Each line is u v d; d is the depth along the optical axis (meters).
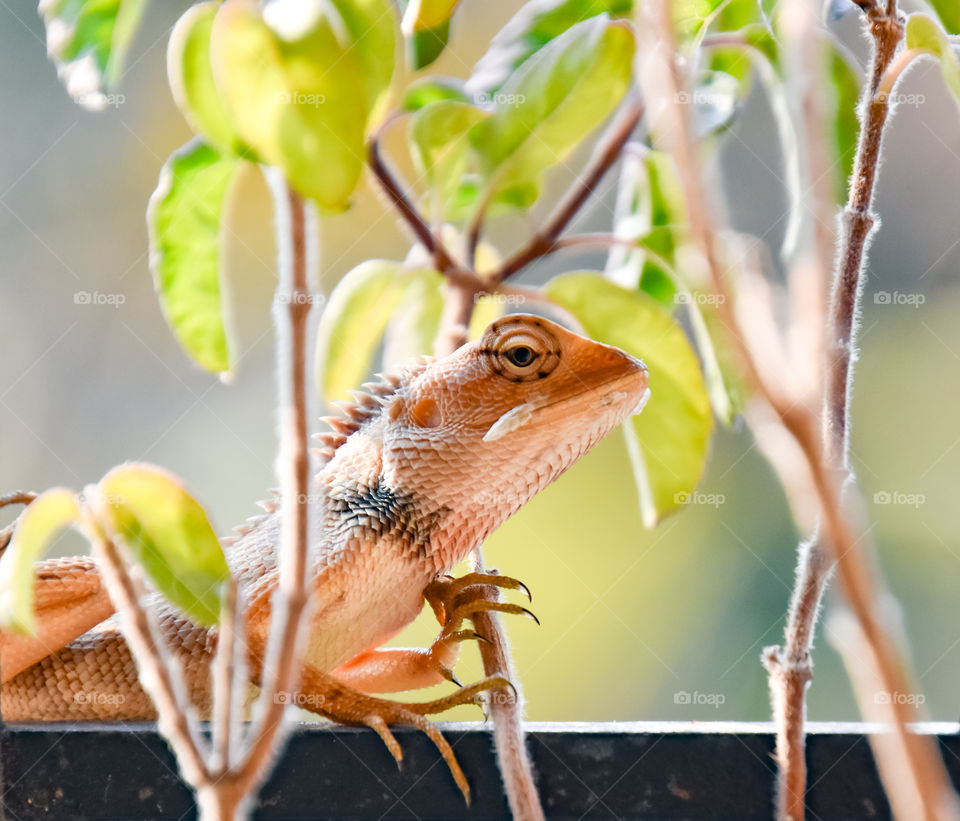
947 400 0.65
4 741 0.53
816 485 0.39
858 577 0.38
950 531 0.65
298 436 0.49
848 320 0.51
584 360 0.55
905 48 0.52
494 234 0.63
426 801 0.52
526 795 0.51
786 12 0.46
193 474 0.72
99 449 0.74
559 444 0.55
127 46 0.53
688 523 0.66
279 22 0.50
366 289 0.56
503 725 0.51
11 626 0.50
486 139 0.54
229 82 0.50
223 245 0.55
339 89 0.50
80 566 0.55
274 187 0.50
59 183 0.77
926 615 0.65
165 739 0.53
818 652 0.65
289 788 0.52
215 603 0.50
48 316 0.75
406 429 0.55
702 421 0.55
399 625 0.55
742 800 0.52
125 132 0.78
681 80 0.40
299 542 0.49
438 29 0.54
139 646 0.50
